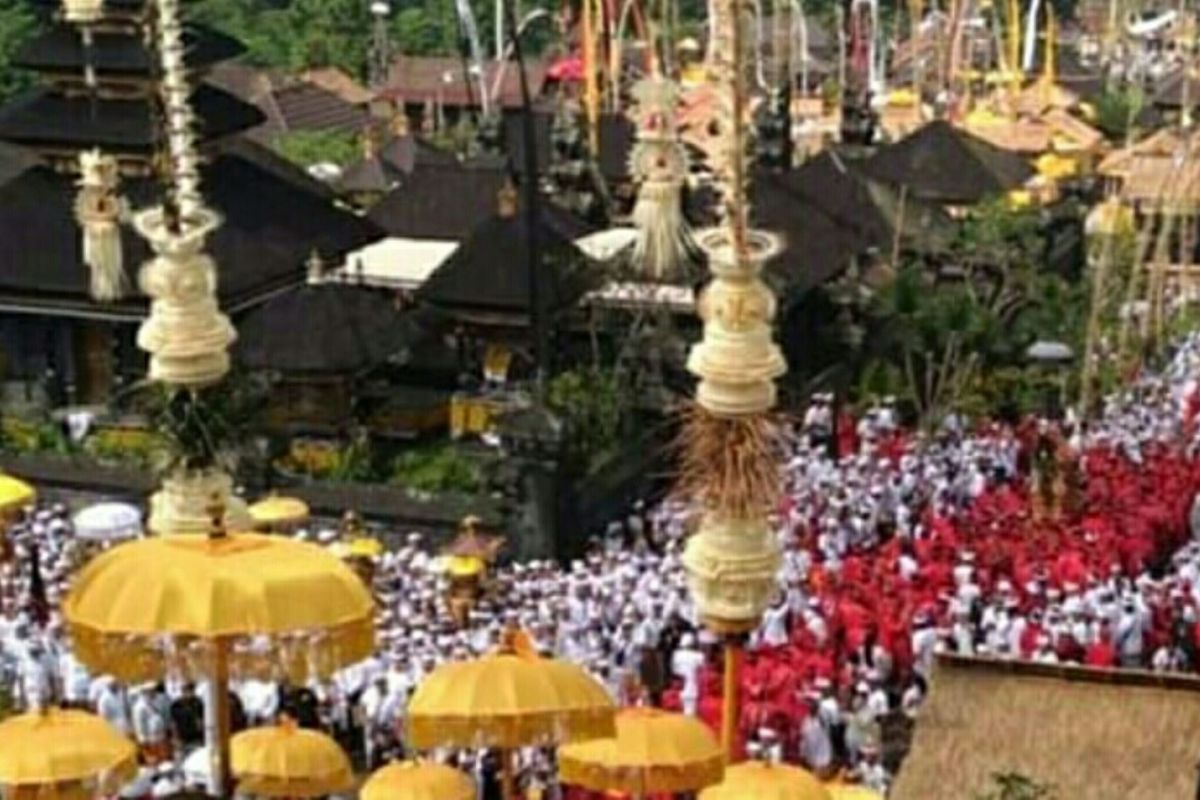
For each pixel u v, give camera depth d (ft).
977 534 179.22
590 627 154.71
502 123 301.43
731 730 71.15
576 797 116.98
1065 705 112.16
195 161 89.97
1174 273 251.19
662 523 179.11
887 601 157.99
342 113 423.64
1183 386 225.97
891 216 269.23
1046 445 199.00
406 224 277.64
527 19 360.28
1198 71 263.70
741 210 67.97
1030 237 268.21
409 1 501.97
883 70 474.49
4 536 164.45
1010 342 241.14
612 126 296.71
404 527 193.47
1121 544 177.99
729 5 66.95
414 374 233.76
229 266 229.04
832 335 241.55
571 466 189.06
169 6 85.51
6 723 69.56
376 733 135.13
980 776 107.34
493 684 66.54
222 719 59.77
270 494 180.24
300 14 489.26
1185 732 109.40
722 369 68.28
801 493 183.73
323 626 57.41
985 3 466.70
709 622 69.97
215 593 57.06
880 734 142.00
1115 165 300.20
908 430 222.28
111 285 214.90
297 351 213.87
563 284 230.89
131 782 71.31
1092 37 500.74
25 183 244.42
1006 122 389.39
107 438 213.87
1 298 233.35
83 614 57.52
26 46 248.32
